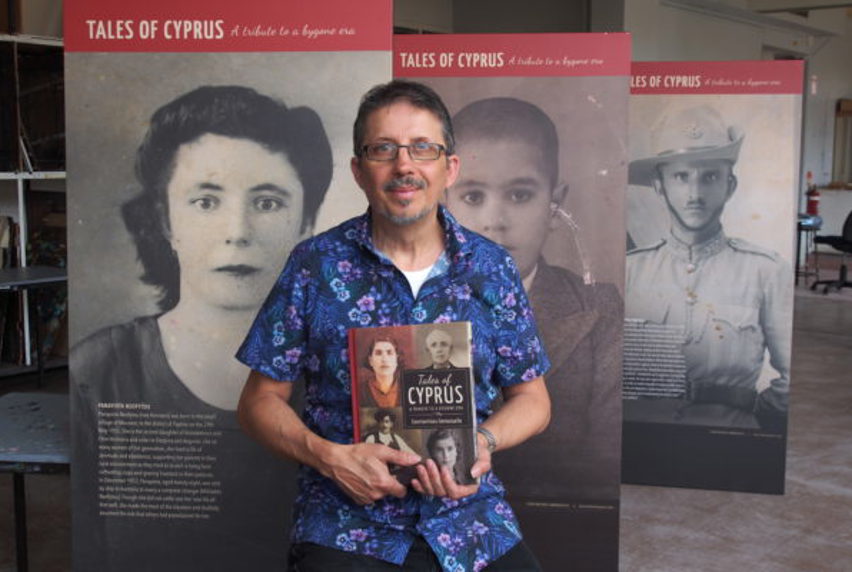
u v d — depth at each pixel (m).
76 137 2.40
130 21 2.36
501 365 1.83
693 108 3.81
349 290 1.73
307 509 1.75
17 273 5.23
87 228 2.42
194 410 2.45
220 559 2.50
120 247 2.42
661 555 3.36
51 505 3.83
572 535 2.79
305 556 1.70
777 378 3.91
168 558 2.51
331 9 2.32
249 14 2.34
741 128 3.79
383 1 2.31
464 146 2.69
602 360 2.73
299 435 1.69
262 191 2.38
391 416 1.62
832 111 14.13
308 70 2.34
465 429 1.60
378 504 1.70
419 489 1.61
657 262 3.92
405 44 2.68
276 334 1.75
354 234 1.75
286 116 2.36
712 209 3.84
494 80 2.67
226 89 2.37
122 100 2.38
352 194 2.37
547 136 2.67
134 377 2.46
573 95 2.65
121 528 2.50
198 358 2.44
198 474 2.48
